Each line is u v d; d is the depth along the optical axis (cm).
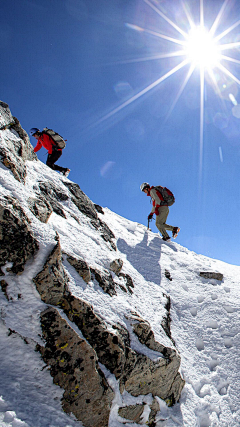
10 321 234
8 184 324
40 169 521
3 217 262
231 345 390
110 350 259
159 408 279
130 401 256
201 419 298
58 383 225
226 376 350
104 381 240
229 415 309
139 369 275
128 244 556
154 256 560
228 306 456
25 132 512
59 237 320
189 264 581
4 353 225
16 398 204
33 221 295
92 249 391
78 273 309
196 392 323
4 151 374
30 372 223
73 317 260
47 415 206
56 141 637
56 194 481
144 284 437
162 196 680
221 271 590
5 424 183
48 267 263
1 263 248
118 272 396
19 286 247
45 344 235
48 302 254
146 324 316
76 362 234
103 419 228
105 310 294
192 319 428
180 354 357
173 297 459
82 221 475
